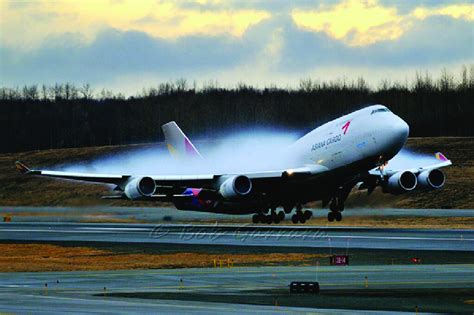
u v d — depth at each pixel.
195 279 126.50
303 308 96.56
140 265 148.75
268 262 151.12
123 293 110.50
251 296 107.12
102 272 137.38
